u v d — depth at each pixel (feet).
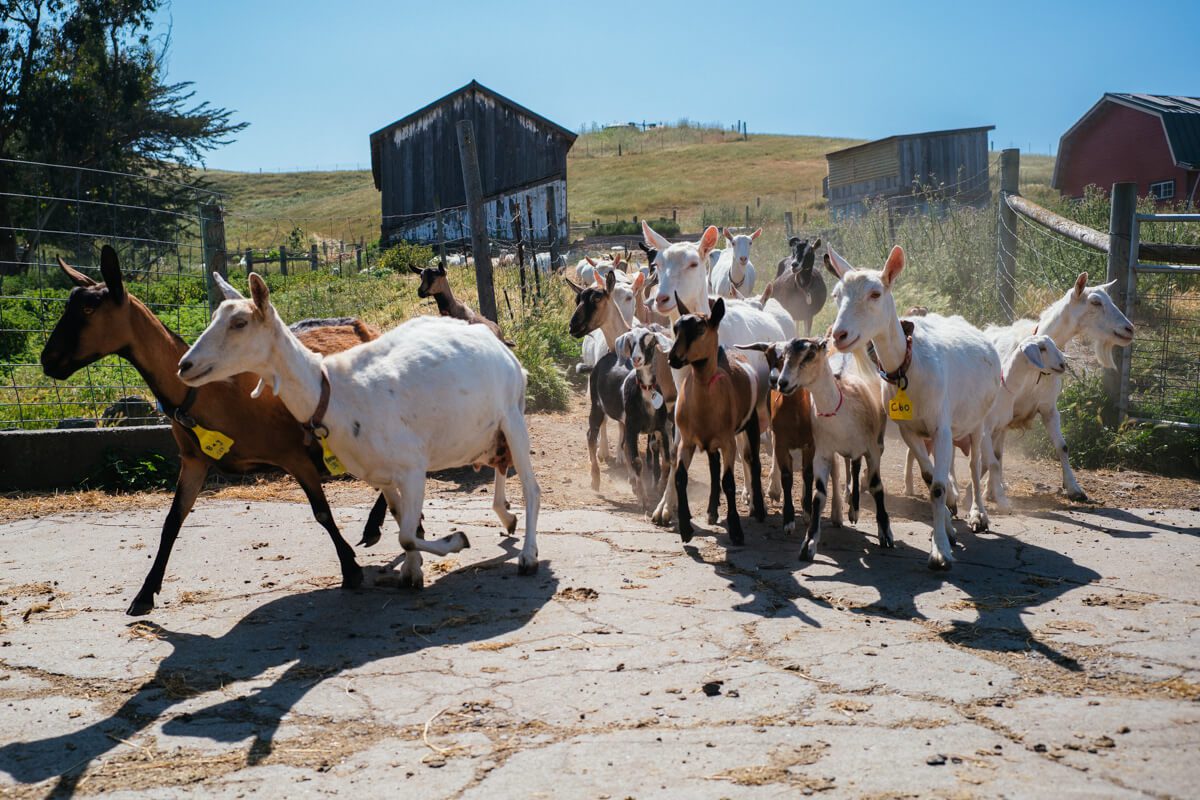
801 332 49.24
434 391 20.57
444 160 123.03
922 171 112.98
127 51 131.54
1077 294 30.22
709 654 16.65
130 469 31.07
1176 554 22.43
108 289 19.76
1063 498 28.91
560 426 39.63
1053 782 11.96
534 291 53.06
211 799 12.30
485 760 13.07
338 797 12.22
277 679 16.08
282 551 23.82
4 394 40.01
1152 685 14.96
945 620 18.19
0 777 13.00
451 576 21.72
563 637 17.63
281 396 19.48
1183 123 103.96
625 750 13.19
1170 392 36.11
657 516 26.11
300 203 311.68
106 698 15.46
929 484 23.00
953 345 24.38
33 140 122.31
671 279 29.96
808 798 11.75
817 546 23.72
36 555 23.71
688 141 394.32
